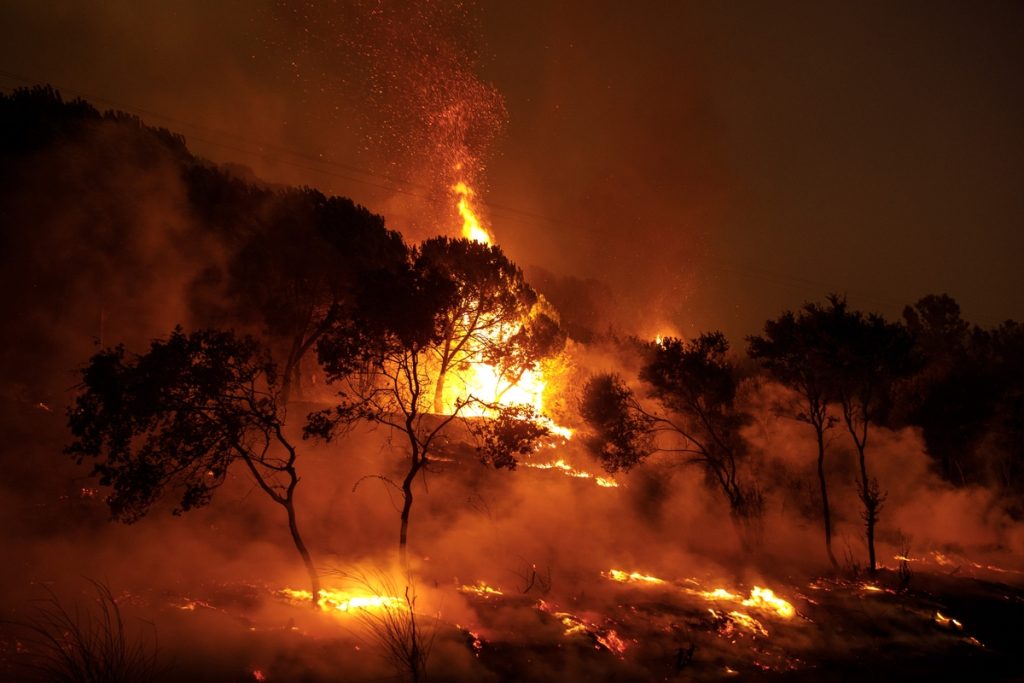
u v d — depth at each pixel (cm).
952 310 4600
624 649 1597
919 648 1850
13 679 1090
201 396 1381
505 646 1488
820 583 2173
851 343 2319
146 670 1162
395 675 1301
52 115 2955
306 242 2931
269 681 1223
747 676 1580
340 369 1560
